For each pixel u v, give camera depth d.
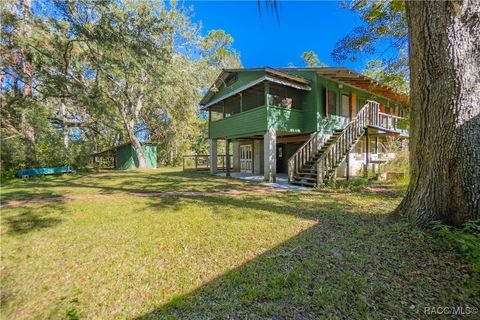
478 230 2.76
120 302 2.17
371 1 6.83
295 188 8.30
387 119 12.04
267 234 3.70
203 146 27.70
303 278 2.41
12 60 11.25
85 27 7.61
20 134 12.17
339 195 6.73
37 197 6.93
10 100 11.72
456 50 3.00
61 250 3.28
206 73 13.61
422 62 3.29
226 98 12.86
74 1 7.38
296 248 3.13
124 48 7.79
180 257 3.02
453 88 3.02
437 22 3.09
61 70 11.09
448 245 2.76
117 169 19.62
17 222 4.53
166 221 4.51
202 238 3.62
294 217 4.56
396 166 10.16
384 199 5.97
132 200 6.43
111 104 16.34
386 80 8.48
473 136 2.97
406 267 2.49
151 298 2.22
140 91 17.09
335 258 2.79
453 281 2.21
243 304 2.08
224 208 5.40
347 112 12.27
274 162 10.08
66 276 2.62
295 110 10.88
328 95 11.32
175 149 24.30
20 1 8.70
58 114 16.30
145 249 3.27
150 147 21.59
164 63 9.04
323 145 10.35
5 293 2.34
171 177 12.49
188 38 14.46
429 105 3.27
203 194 7.29
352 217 4.41
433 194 3.25
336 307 1.97
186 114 16.42
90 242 3.54
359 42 7.30
